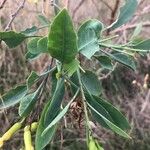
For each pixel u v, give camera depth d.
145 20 0.85
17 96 0.33
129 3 0.38
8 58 0.84
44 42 0.29
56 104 0.30
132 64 0.38
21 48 0.83
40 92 0.32
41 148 0.29
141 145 0.94
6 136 0.31
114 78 0.97
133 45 0.36
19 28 0.81
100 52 0.37
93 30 0.31
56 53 0.27
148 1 0.87
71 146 0.86
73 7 0.85
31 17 0.79
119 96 0.98
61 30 0.26
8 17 0.78
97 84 0.35
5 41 0.32
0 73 0.84
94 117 0.30
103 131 0.89
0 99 0.33
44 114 0.29
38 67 0.81
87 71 0.35
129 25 0.76
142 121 0.97
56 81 0.33
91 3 0.88
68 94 0.56
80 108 0.31
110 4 0.87
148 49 0.36
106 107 0.30
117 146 0.92
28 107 0.31
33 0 0.41
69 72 0.28
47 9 0.58
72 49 0.27
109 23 0.80
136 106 0.97
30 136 0.30
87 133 0.27
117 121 0.30
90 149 0.26
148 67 0.98
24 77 0.84
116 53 0.38
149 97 0.97
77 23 0.82
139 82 0.98
